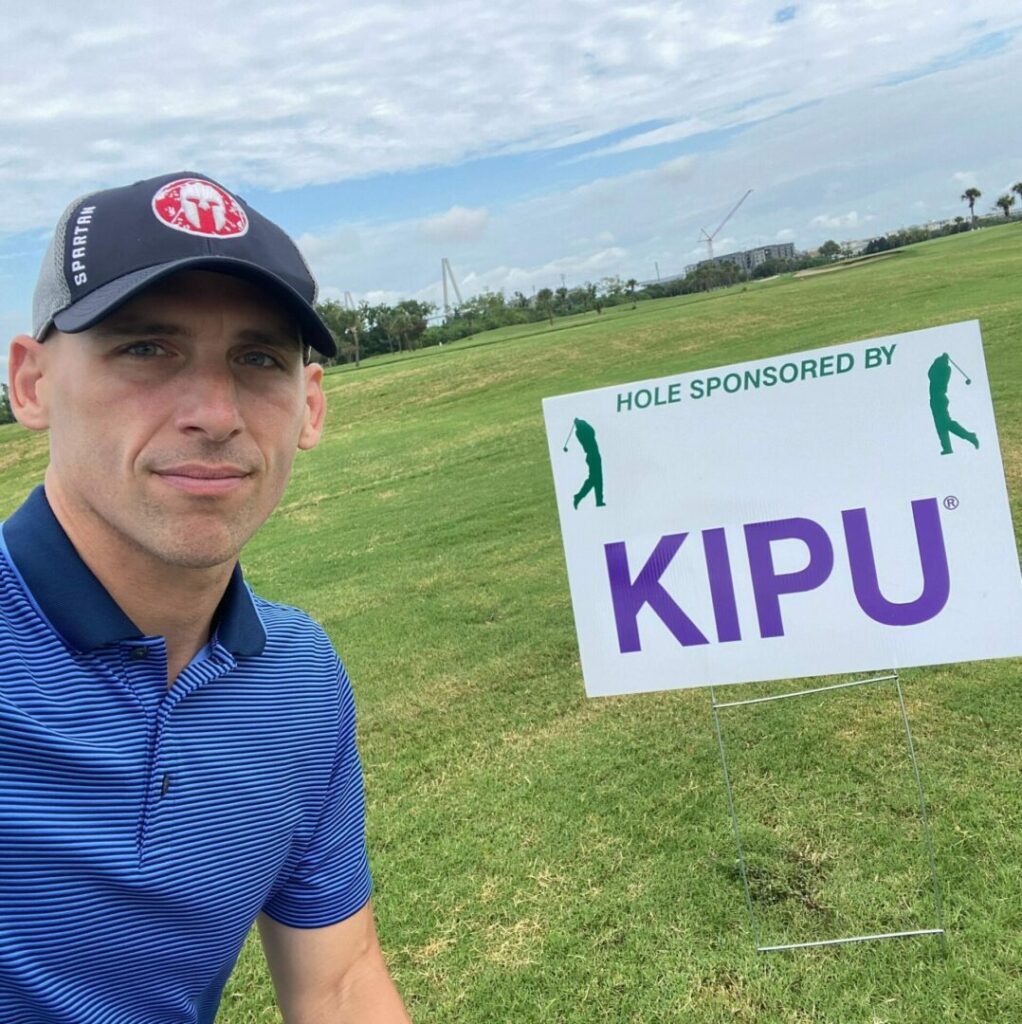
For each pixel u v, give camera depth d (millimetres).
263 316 772
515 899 1559
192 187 768
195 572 775
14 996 713
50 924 713
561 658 2482
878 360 1302
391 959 1468
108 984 762
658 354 12891
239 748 828
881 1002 1293
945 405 1288
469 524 4504
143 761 756
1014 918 1371
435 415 11234
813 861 1543
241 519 785
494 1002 1373
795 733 1897
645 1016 1326
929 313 10016
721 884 1525
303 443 890
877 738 1831
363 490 6531
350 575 3939
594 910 1509
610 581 1425
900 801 1642
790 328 12391
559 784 1859
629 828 1691
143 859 750
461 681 2432
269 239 808
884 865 1506
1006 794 1606
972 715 1851
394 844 1741
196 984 832
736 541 1375
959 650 1314
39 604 725
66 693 721
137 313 726
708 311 17859
